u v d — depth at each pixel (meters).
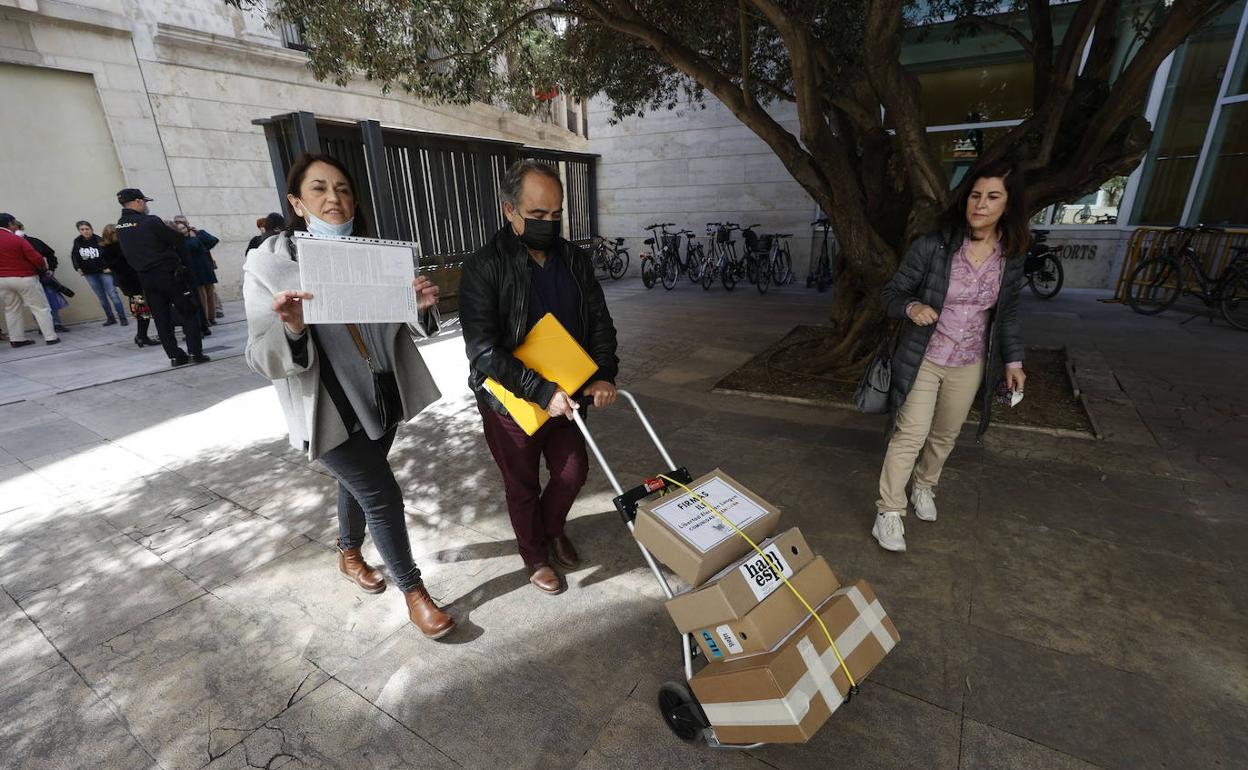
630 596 2.48
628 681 2.04
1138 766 1.68
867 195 5.28
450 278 9.20
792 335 7.10
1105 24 4.46
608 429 4.29
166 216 9.70
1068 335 6.69
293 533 3.05
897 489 2.69
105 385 5.75
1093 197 9.60
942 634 2.19
